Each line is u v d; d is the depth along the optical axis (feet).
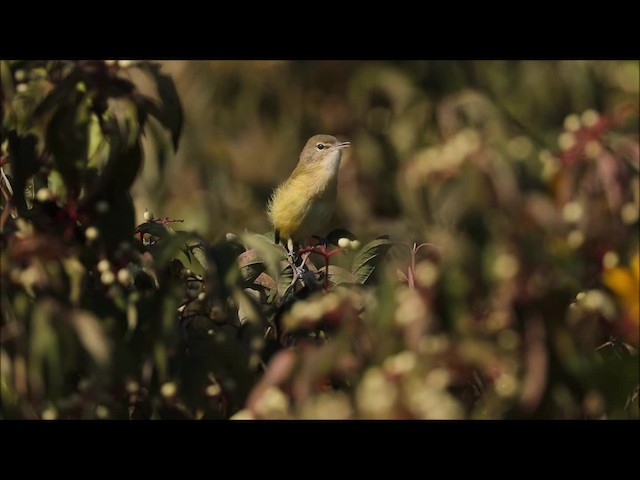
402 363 16.06
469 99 39.01
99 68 20.43
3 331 17.38
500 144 26.04
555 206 22.53
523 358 17.15
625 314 19.06
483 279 17.51
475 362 16.49
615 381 18.15
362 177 45.16
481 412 17.38
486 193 25.09
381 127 46.88
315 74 47.32
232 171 45.52
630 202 23.02
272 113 47.09
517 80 46.19
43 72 22.48
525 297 17.34
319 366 16.83
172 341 18.38
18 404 17.87
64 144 20.06
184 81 45.98
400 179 35.73
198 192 44.34
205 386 19.47
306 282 21.25
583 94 45.42
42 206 19.79
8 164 21.59
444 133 39.24
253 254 22.70
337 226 44.47
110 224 20.13
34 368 16.66
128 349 19.04
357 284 20.39
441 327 16.78
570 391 18.03
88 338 16.37
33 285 17.19
